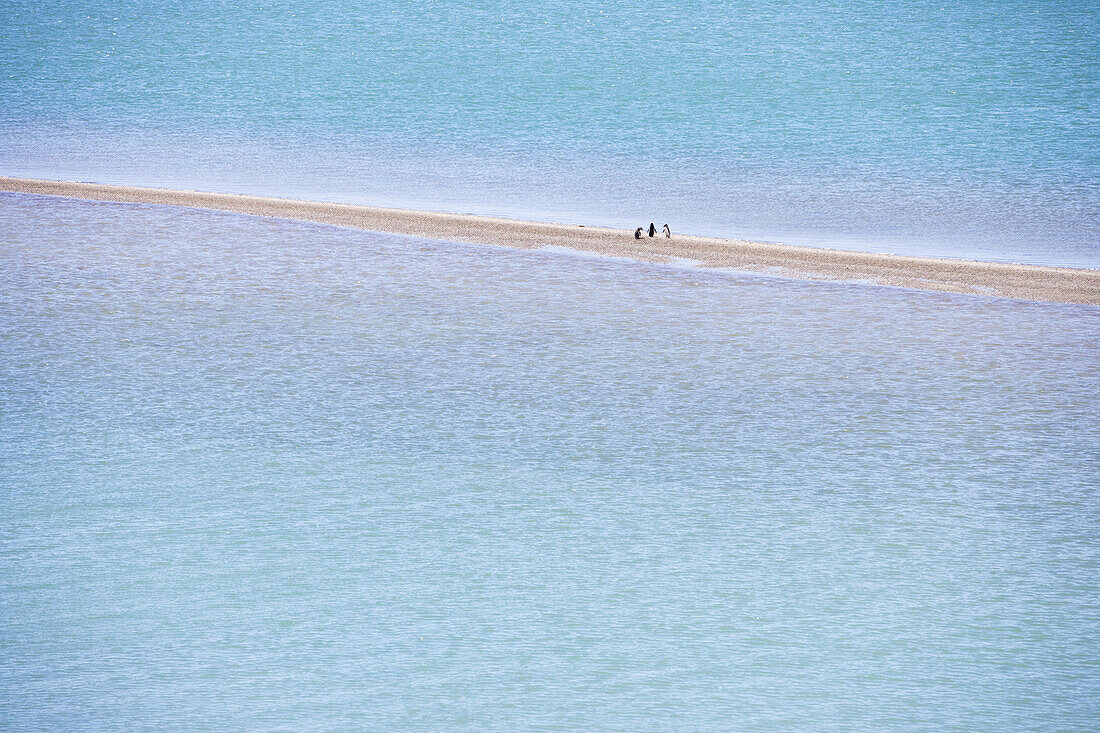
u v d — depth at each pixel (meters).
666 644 89.94
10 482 115.62
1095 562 101.12
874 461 122.44
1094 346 156.88
